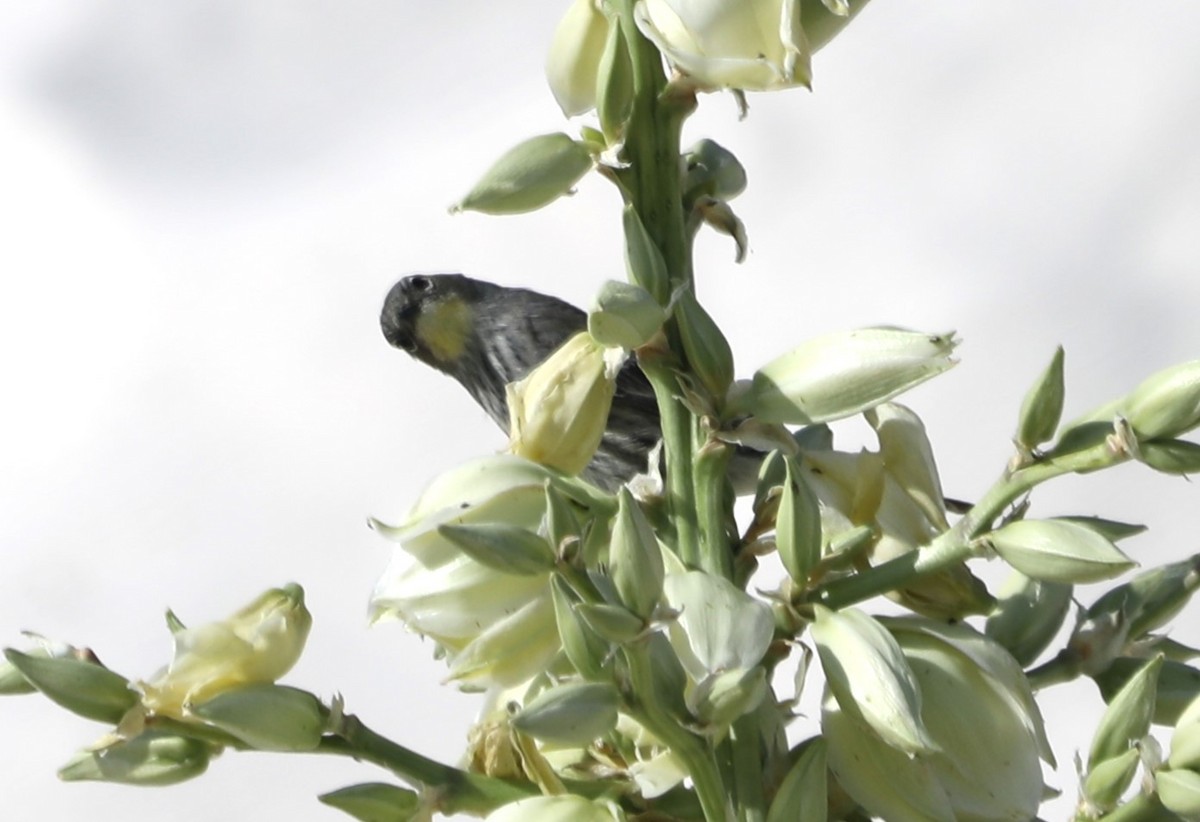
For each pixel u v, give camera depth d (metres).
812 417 3.34
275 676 3.32
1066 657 3.35
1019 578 3.36
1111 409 3.32
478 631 3.32
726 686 3.29
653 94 3.38
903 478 3.37
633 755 3.34
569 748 3.34
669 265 3.37
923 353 3.33
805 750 3.31
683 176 3.40
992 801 3.31
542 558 3.30
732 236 3.40
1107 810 3.31
